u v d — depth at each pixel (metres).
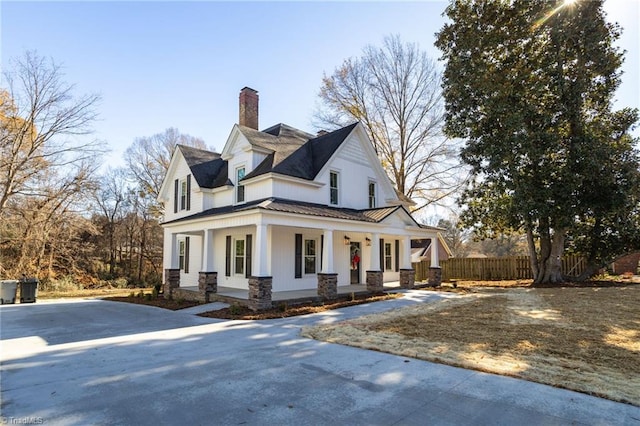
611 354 5.73
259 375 4.95
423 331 7.59
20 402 4.06
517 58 17.12
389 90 27.47
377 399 4.08
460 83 17.59
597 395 4.12
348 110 28.30
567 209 16.17
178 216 19.59
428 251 37.62
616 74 16.64
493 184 18.05
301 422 3.52
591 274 19.31
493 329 7.70
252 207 11.33
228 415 3.69
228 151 16.78
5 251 21.94
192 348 6.52
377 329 7.87
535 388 4.38
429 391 4.30
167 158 38.00
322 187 15.77
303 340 7.04
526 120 16.53
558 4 16.05
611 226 17.94
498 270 22.83
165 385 4.59
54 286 21.55
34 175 20.66
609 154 15.58
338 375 4.93
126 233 35.97
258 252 11.05
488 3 17.09
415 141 27.72
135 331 8.15
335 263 16.59
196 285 18.48
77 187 22.06
